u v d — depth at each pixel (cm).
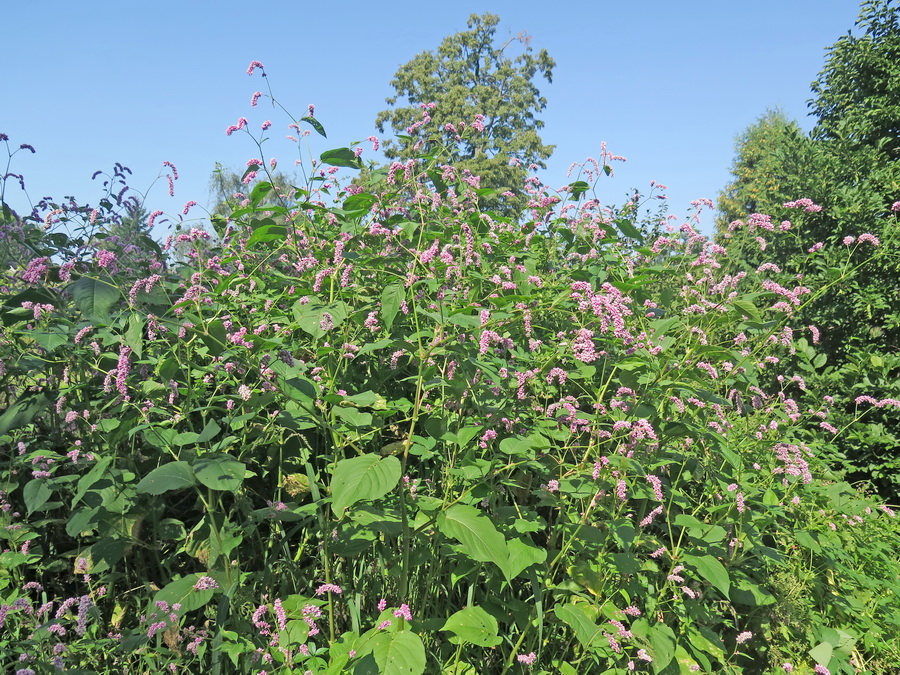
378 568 299
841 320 752
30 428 322
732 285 359
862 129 844
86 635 249
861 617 409
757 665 364
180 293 344
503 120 3112
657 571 309
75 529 255
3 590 280
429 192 427
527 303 304
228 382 275
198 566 311
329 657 252
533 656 268
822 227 796
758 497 362
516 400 305
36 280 294
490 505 290
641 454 309
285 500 320
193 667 269
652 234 575
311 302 293
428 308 298
